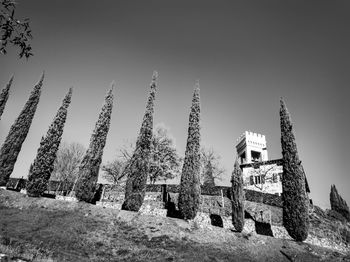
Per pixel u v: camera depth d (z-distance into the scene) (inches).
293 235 1122.0
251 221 1234.0
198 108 1427.2
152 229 999.0
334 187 2057.1
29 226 884.0
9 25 293.9
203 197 1397.6
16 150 1350.9
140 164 1232.2
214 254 894.4
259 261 906.7
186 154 1272.1
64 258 664.4
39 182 1175.6
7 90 1615.4
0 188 1176.2
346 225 1413.6
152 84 1501.0
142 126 1338.6
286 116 1406.3
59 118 1348.4
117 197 1332.4
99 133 1327.5
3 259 505.4
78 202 1128.8
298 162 1248.8
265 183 2068.2
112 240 885.2
